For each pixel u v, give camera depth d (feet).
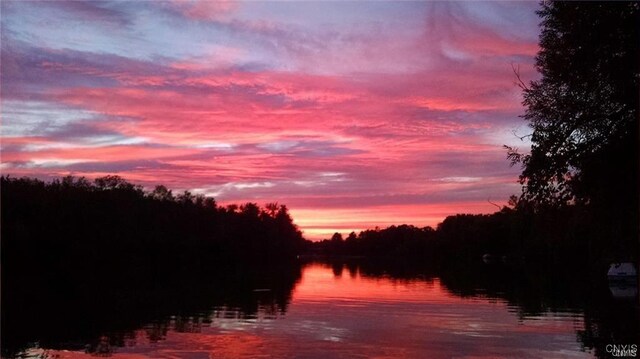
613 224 62.18
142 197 300.61
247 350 70.08
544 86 58.95
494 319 97.35
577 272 215.51
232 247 385.29
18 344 75.46
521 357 65.98
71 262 197.47
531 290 159.33
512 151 68.64
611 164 56.44
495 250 461.78
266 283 198.39
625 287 170.19
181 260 303.27
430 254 605.73
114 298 139.85
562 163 58.54
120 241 232.94
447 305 119.85
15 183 192.34
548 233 66.95
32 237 184.03
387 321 93.86
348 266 421.18
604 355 67.87
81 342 76.84
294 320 96.12
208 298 139.44
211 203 414.41
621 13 52.80
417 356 66.59
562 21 56.03
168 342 76.07
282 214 618.85
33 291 154.51
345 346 72.54
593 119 56.44
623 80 53.31
